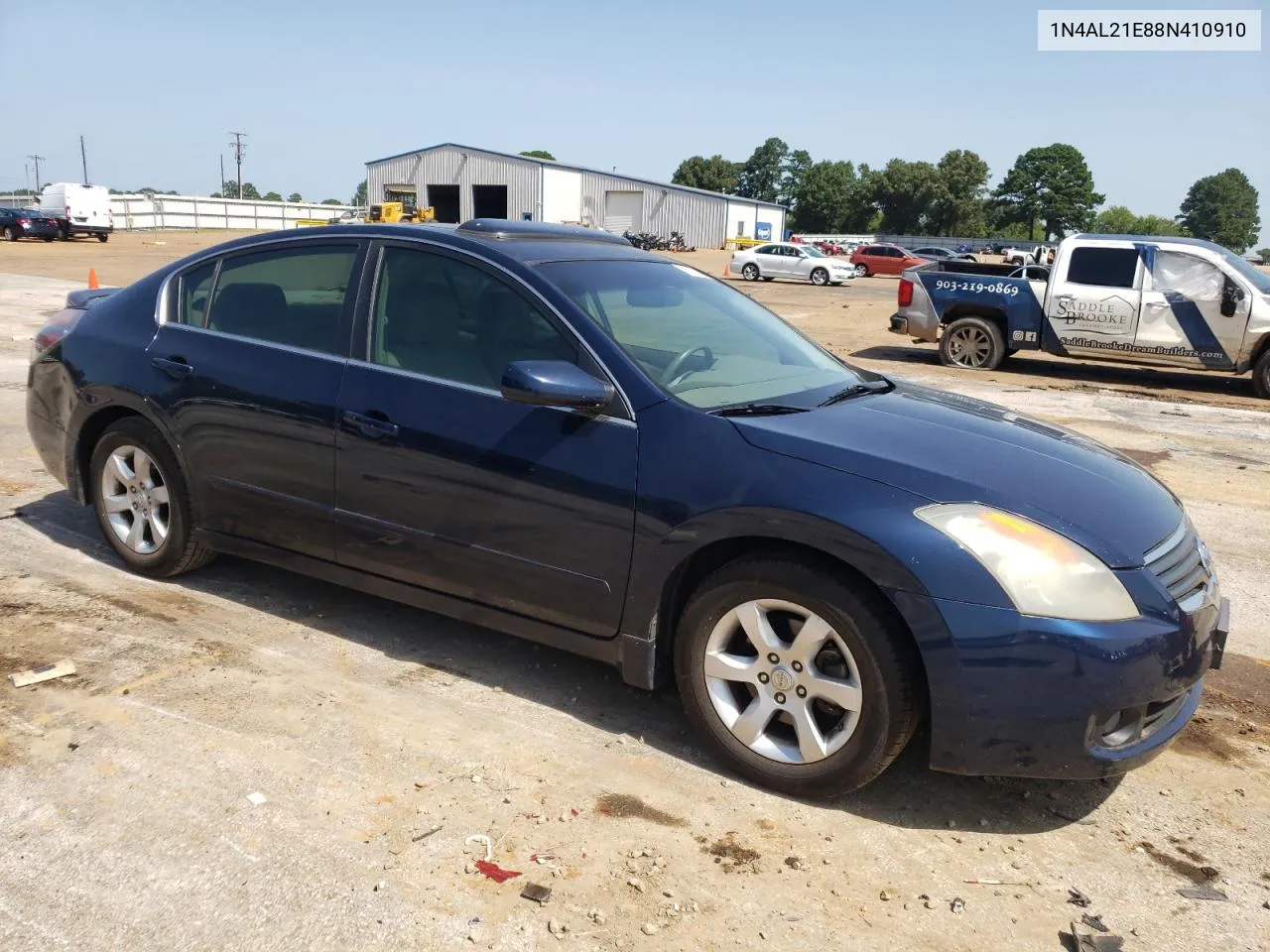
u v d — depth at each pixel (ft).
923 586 8.89
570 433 10.67
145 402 13.89
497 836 9.13
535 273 11.53
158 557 14.44
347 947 7.71
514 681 12.23
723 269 147.74
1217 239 519.19
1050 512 9.35
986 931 8.23
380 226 12.84
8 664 11.95
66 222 136.05
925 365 46.29
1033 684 8.82
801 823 9.59
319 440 12.33
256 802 9.46
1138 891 8.84
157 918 7.93
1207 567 10.30
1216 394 39.88
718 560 10.37
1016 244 286.25
